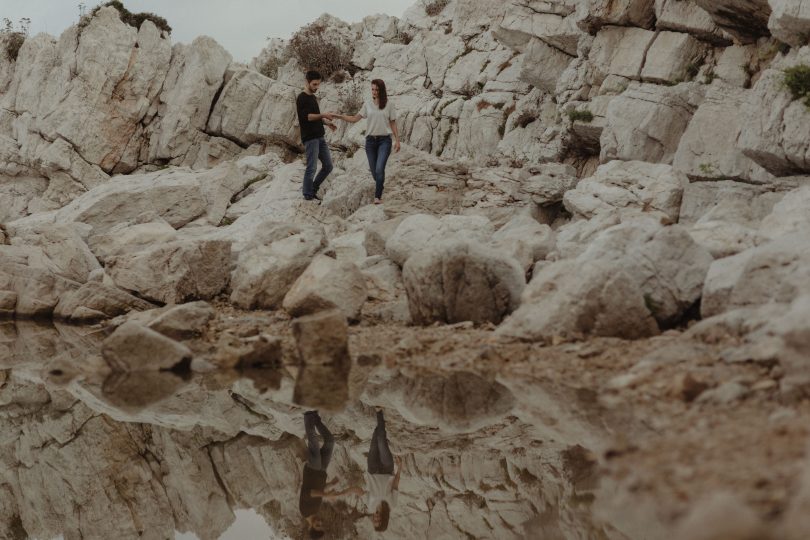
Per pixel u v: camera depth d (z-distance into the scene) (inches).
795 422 178.9
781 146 473.4
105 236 624.4
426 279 365.4
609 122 610.5
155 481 219.6
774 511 135.0
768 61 570.9
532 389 258.4
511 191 622.8
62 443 254.2
